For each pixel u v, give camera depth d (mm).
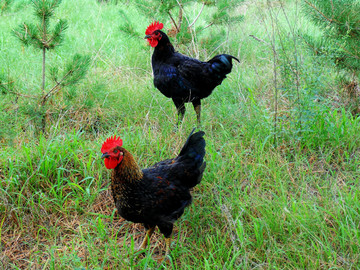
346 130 4812
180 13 7449
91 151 4430
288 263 3230
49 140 4594
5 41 7895
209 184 4152
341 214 3721
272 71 6598
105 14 10297
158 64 5219
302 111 4688
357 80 5809
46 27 4953
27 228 3807
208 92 5285
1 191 3949
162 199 3320
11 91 5016
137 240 3797
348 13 4879
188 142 3594
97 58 7320
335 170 4500
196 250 3518
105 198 4230
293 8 9047
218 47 7223
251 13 9383
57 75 5375
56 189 4242
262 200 3953
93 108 5625
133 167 3211
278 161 4531
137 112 5715
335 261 3158
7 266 3441
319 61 4996
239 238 3418
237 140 4938
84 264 3377
